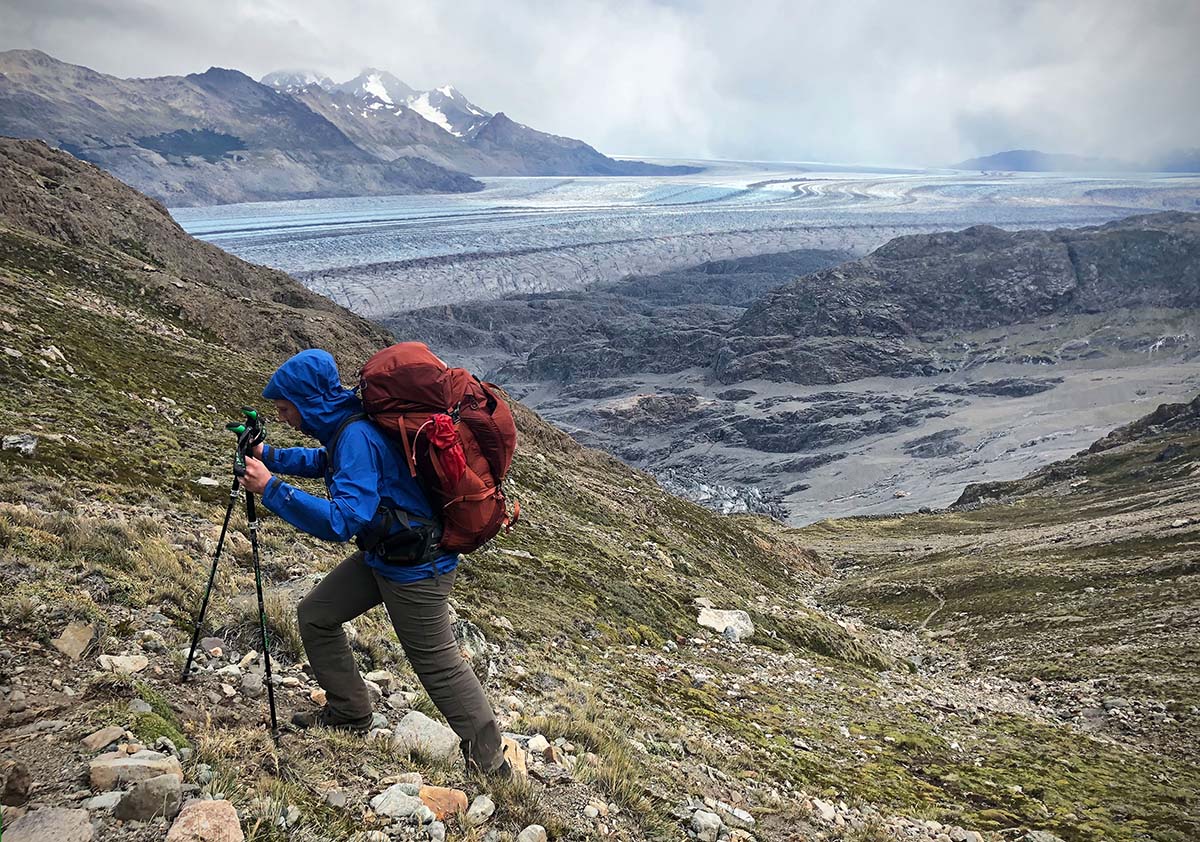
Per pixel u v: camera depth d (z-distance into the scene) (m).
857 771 14.66
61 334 30.52
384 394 5.05
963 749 19.33
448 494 5.12
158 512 13.72
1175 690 32.72
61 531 8.85
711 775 10.39
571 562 27.86
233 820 4.08
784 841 8.58
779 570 77.62
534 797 6.04
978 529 147.88
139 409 25.50
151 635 6.69
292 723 6.00
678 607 28.81
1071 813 15.39
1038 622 54.75
